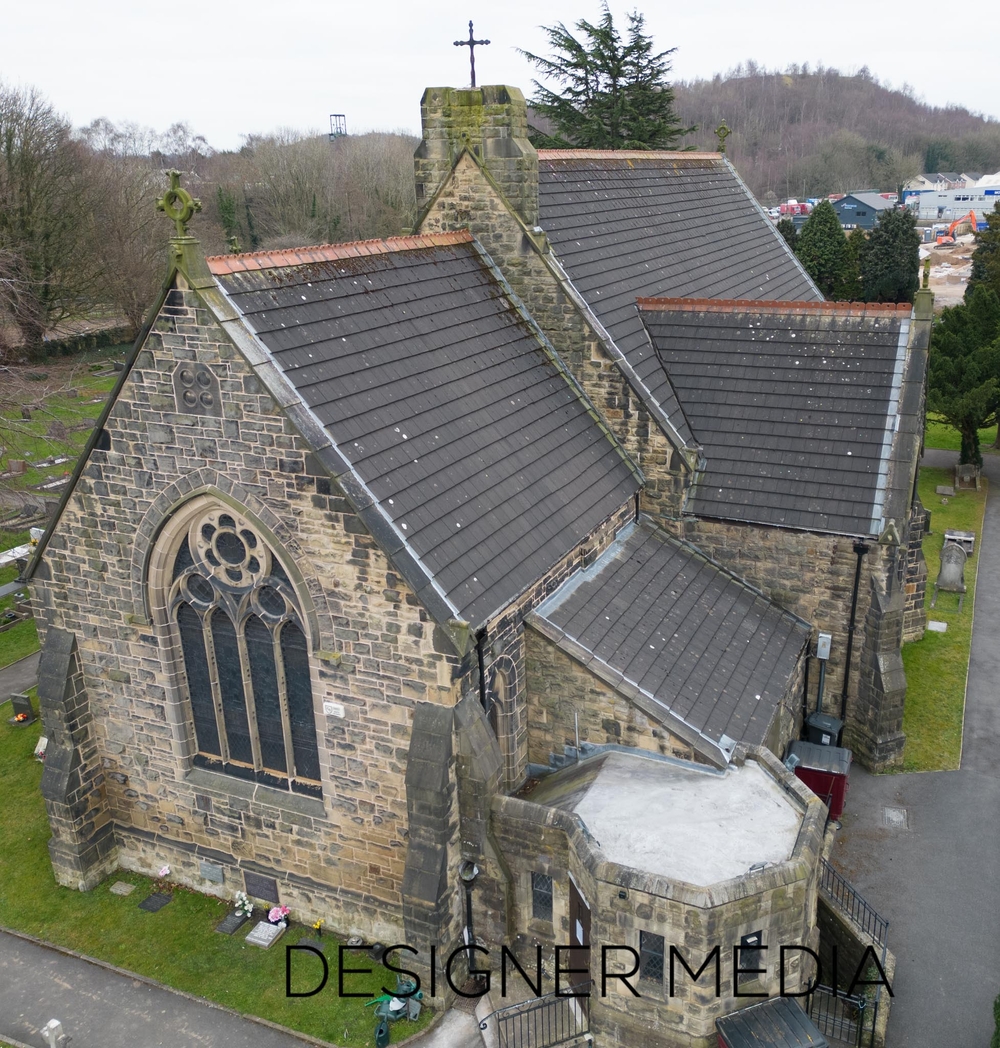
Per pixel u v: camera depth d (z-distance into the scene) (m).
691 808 18.86
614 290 29.61
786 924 16.69
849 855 23.81
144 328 18.06
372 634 18.14
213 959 20.73
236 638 20.27
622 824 18.44
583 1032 18.44
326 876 20.86
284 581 18.97
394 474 18.72
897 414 26.28
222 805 21.64
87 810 22.69
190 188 133.25
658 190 37.50
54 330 77.56
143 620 20.69
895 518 24.97
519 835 18.66
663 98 64.19
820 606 26.53
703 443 27.80
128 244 82.88
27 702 30.67
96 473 19.94
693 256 35.88
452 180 27.12
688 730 20.09
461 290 25.20
